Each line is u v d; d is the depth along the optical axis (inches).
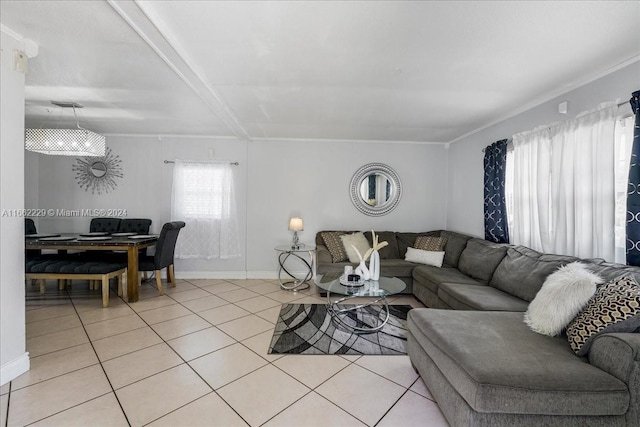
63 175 186.2
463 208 177.0
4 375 76.5
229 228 189.3
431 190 198.1
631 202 79.9
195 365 87.6
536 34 73.8
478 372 54.6
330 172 193.8
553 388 52.2
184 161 186.2
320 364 89.7
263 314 129.4
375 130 168.9
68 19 69.4
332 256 167.0
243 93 113.7
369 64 90.0
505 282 108.3
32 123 159.5
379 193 195.9
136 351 95.3
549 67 91.0
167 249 160.4
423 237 174.1
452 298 110.1
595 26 70.4
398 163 196.4
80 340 102.3
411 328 84.3
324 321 122.7
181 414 67.0
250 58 86.4
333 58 86.4
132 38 77.3
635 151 79.0
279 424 64.6
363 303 146.2
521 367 55.9
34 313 127.6
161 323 118.0
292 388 77.4
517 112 131.0
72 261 142.7
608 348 55.7
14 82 77.1
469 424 54.9
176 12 65.5
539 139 112.5
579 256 95.4
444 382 65.0
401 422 65.9
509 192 134.7
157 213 189.0
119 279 148.9
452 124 154.1
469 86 105.7
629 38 75.2
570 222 99.5
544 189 110.6
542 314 72.9
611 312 59.9
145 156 187.6
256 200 191.8
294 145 192.4
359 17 67.4
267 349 98.1
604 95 92.9
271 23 69.6
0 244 75.0
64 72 97.0
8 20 69.9
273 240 192.7
